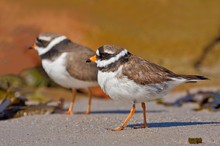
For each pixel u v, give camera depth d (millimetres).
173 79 11219
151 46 20422
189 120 12477
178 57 20312
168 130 11195
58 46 14734
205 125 11680
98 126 12023
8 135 11258
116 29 20703
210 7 23703
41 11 21016
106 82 11422
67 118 13227
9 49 19516
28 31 20125
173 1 23734
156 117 13016
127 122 12023
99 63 11562
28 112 13992
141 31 21219
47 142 10555
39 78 18672
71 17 20750
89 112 14328
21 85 18391
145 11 22766
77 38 19734
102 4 22641
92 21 20812
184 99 16578
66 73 14438
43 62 14898
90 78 14336
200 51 20750
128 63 11336
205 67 20219
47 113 14188
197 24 22281
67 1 22203
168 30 21703
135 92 11234
